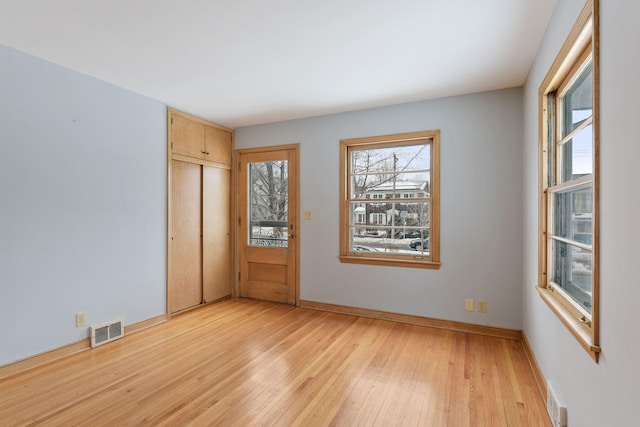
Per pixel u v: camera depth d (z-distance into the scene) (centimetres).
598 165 133
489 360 266
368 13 200
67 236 273
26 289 247
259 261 450
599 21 132
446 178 341
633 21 105
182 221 388
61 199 270
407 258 365
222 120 428
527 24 211
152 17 203
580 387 151
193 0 186
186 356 273
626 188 110
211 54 253
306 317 378
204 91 329
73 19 204
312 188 412
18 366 242
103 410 198
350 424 186
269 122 438
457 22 209
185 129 389
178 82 307
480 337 317
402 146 370
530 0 187
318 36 227
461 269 335
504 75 289
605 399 125
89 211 290
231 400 209
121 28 216
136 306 330
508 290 317
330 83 309
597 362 132
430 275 348
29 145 249
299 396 214
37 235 254
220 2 188
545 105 227
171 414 194
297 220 421
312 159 412
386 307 369
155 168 352
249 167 459
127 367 253
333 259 400
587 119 170
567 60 178
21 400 208
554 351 195
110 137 307
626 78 110
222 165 443
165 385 227
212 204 430
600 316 130
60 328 268
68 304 274
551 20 203
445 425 186
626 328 109
